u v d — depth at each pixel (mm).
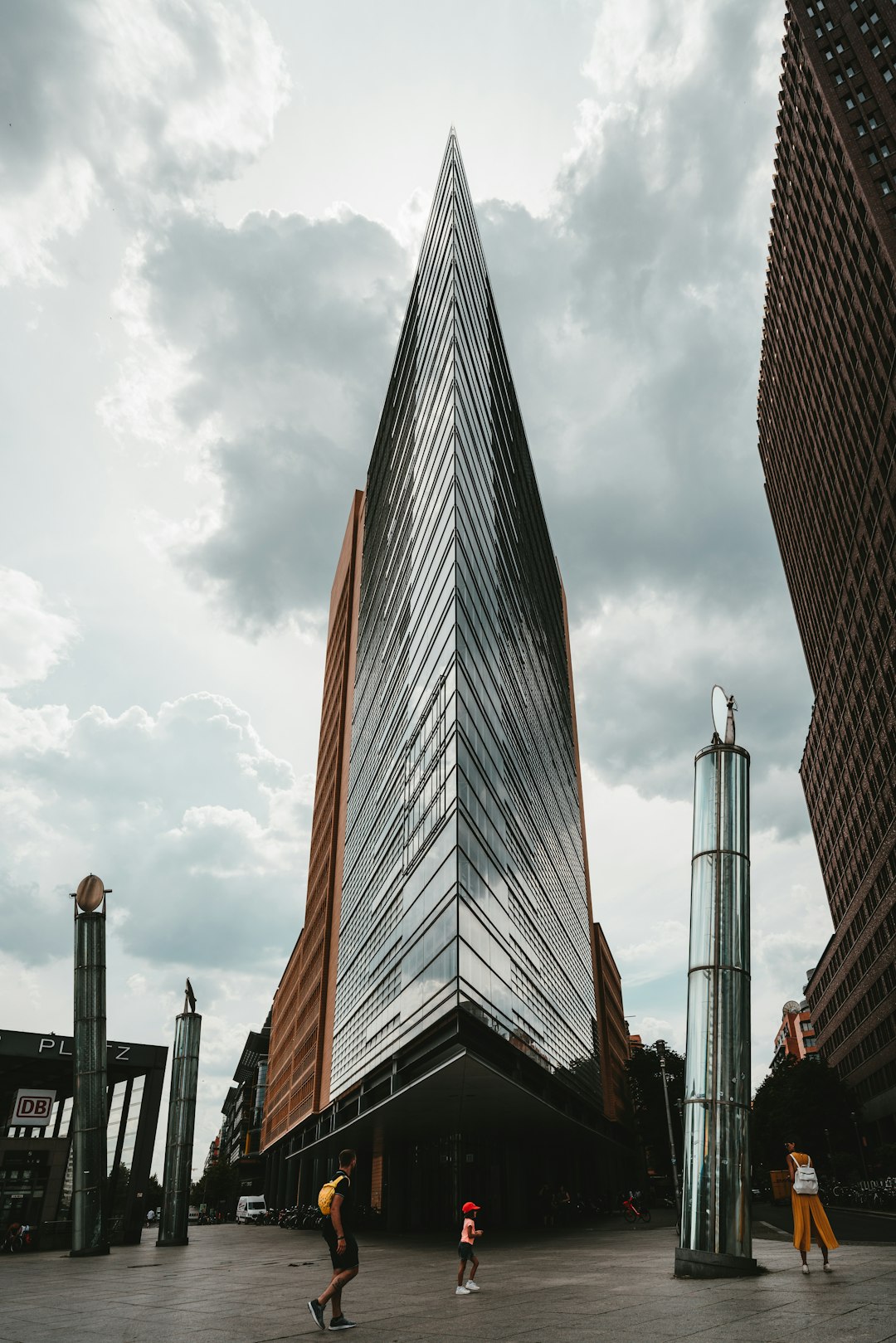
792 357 88500
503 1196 53344
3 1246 34656
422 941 37312
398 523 57812
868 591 74125
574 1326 8688
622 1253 22016
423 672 43094
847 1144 78375
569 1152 67938
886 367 66188
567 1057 62031
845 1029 89688
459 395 43406
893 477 66312
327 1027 70562
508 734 48906
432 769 38562
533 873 54750
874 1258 14070
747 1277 12219
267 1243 38781
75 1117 30984
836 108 69375
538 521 79875
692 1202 13211
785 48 78000
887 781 73312
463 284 50250
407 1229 49906
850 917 84875
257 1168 141250
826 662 88688
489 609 45750
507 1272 17391
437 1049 34344
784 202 84250
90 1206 29953
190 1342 8961
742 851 15312
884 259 65062
